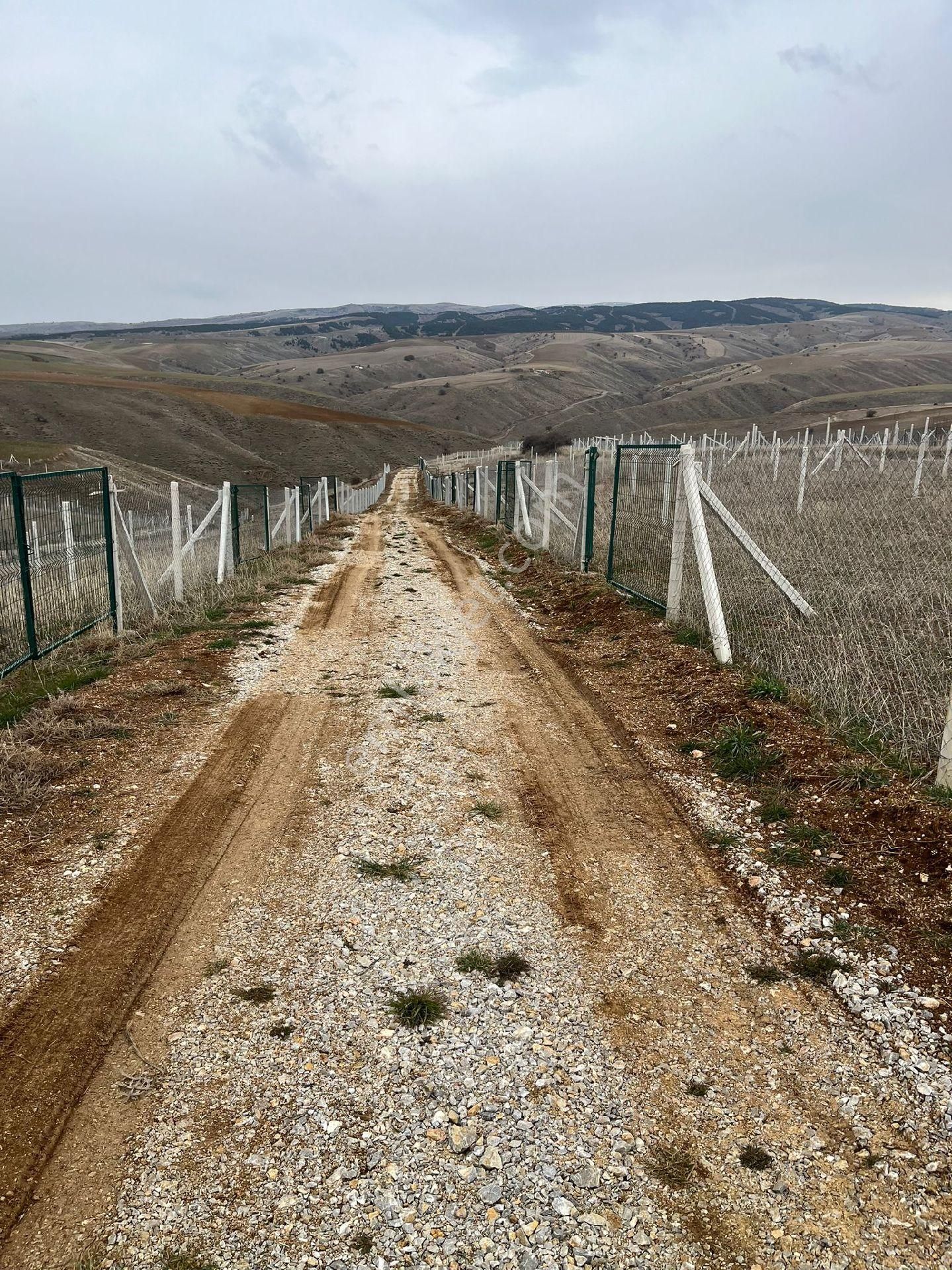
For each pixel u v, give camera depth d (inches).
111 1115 99.6
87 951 131.4
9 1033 112.5
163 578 441.4
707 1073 108.3
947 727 167.3
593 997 124.0
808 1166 93.4
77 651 315.9
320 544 744.3
